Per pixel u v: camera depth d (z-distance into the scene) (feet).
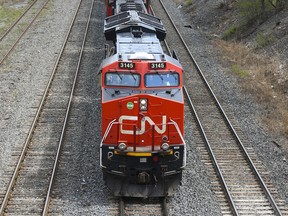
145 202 95.25
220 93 153.48
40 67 173.17
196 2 273.54
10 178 101.45
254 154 116.26
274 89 155.53
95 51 193.57
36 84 156.87
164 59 97.19
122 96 92.22
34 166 107.24
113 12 191.01
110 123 91.91
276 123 132.87
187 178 103.40
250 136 125.59
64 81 160.45
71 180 101.71
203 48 199.41
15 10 265.34
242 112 140.26
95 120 131.13
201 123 132.26
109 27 136.46
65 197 95.30
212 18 241.96
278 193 100.01
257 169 109.19
